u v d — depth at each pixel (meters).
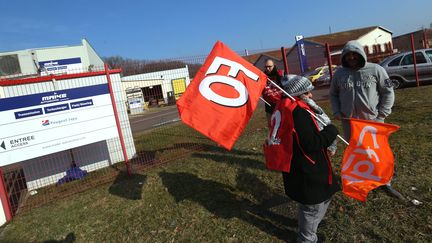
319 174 2.86
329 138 2.84
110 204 5.12
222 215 4.18
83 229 4.45
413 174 4.40
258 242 3.49
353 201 3.92
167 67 8.09
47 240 4.30
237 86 3.58
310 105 3.11
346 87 3.96
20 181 7.68
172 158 7.23
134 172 6.68
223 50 3.64
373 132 3.35
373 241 3.18
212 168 5.93
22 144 5.51
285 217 3.89
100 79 7.46
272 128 2.96
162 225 4.20
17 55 7.91
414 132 6.23
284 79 3.12
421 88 11.82
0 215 5.11
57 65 8.42
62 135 5.87
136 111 27.45
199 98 3.47
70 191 6.28
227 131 3.49
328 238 3.34
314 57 22.58
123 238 4.05
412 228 3.26
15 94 6.38
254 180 5.06
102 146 7.76
